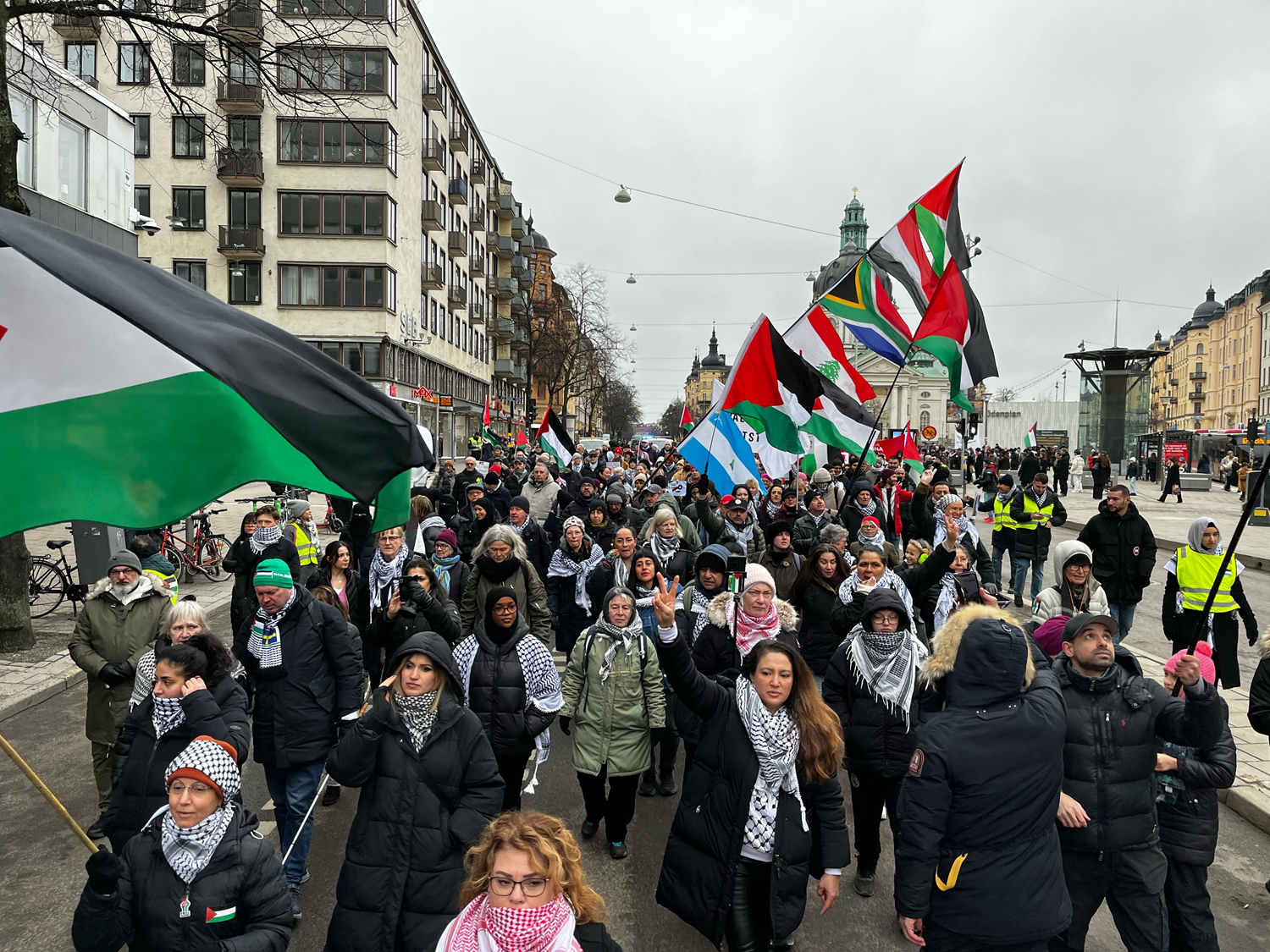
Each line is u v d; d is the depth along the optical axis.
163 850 2.74
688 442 8.58
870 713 4.68
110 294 2.41
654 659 5.11
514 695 4.81
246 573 7.01
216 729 3.61
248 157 33.47
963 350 9.16
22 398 2.59
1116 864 3.45
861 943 4.29
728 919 3.63
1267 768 6.32
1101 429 32.66
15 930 4.27
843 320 9.48
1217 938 4.05
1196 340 90.69
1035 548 12.41
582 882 2.47
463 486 15.16
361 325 35.16
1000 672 3.00
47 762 6.50
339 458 2.68
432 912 3.33
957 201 9.58
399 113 35.91
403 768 3.40
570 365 65.75
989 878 2.96
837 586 6.16
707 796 3.71
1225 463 38.28
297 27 12.10
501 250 64.56
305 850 4.59
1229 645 7.06
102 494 2.59
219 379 2.46
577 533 7.85
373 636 5.70
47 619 10.69
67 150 15.74
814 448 12.47
